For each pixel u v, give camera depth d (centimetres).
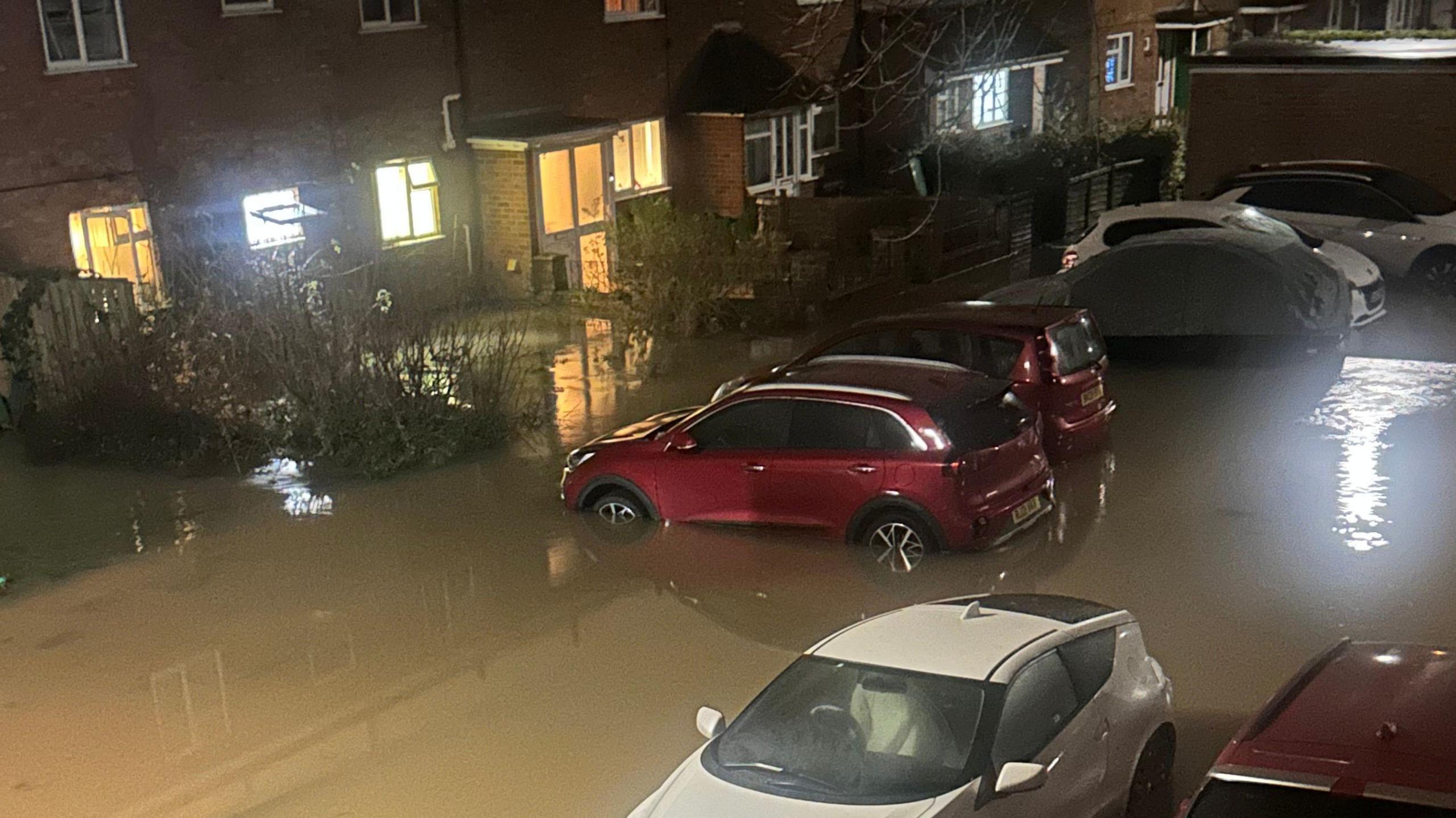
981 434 1092
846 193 3020
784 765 625
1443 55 2273
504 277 2339
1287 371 1628
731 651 966
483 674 949
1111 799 658
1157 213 1908
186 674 974
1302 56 2380
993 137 3027
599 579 1108
